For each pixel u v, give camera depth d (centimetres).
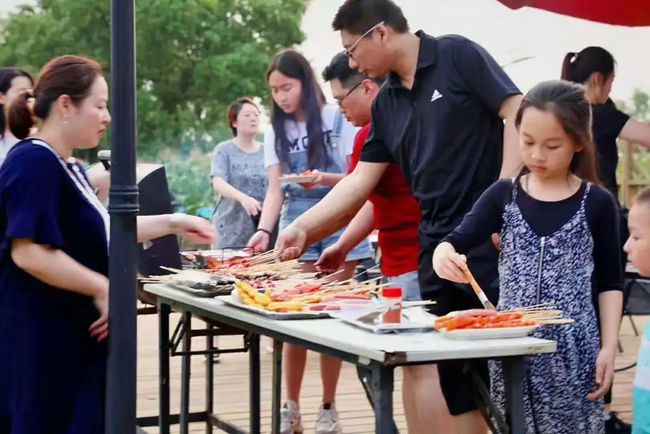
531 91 292
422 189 356
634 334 769
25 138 329
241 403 565
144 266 444
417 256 380
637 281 611
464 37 352
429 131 350
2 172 306
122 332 272
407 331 266
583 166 293
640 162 813
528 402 285
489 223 300
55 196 304
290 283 348
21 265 301
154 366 663
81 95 315
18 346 309
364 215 430
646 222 265
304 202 504
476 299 343
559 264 286
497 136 350
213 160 641
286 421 479
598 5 553
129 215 270
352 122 441
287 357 477
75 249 314
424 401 356
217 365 670
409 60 355
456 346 243
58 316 311
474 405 324
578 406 283
